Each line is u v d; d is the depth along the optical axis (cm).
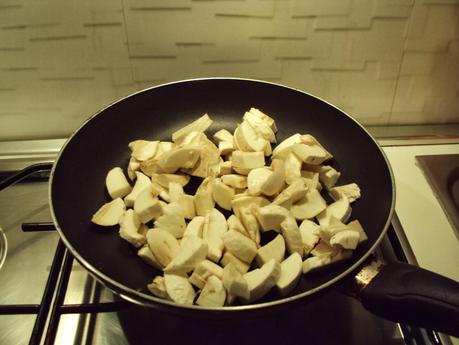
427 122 50
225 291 30
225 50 45
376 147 39
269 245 33
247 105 45
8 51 43
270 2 41
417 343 31
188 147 38
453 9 42
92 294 35
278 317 34
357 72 47
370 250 30
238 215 35
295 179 36
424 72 47
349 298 35
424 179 43
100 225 35
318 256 32
